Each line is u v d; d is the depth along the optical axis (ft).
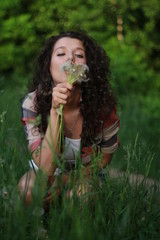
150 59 30.19
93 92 7.68
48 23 26.23
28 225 6.05
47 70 7.74
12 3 27.91
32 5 27.99
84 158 7.65
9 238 5.75
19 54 27.50
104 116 7.70
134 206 6.96
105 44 26.73
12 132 8.55
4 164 7.12
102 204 6.94
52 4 27.07
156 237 6.84
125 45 26.91
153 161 12.08
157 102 23.16
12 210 6.04
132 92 24.82
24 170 8.00
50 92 7.61
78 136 7.61
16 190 5.94
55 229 5.98
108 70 8.46
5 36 27.20
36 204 5.52
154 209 7.46
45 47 7.86
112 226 6.44
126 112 18.65
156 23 29.63
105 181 7.33
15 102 13.15
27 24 26.84
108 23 27.68
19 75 26.63
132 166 7.34
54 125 6.63
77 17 26.00
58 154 6.79
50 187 6.78
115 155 10.91
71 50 7.51
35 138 7.23
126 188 7.23
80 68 6.47
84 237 5.45
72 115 7.52
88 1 27.37
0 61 27.58
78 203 6.31
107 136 7.84
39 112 7.49
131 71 25.25
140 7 28.78
